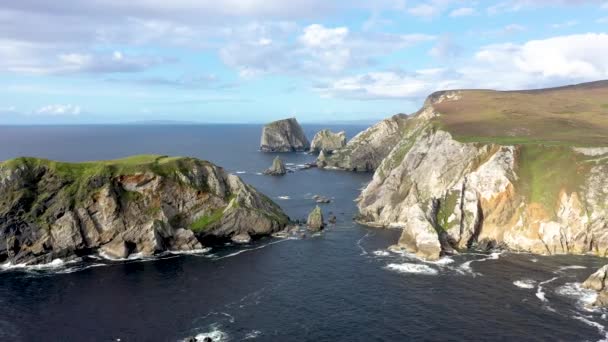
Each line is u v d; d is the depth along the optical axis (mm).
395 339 59906
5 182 96688
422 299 72562
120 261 92125
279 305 71062
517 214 102688
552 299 71688
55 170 101188
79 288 77562
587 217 95500
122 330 62594
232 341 59594
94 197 98000
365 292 75875
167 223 101562
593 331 61219
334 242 106625
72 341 59594
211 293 75812
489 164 108875
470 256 95062
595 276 76188
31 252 91438
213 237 107438
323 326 63844
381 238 109938
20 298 73125
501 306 69438
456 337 60156
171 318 66375
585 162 104625
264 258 94750
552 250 95875
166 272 85875
